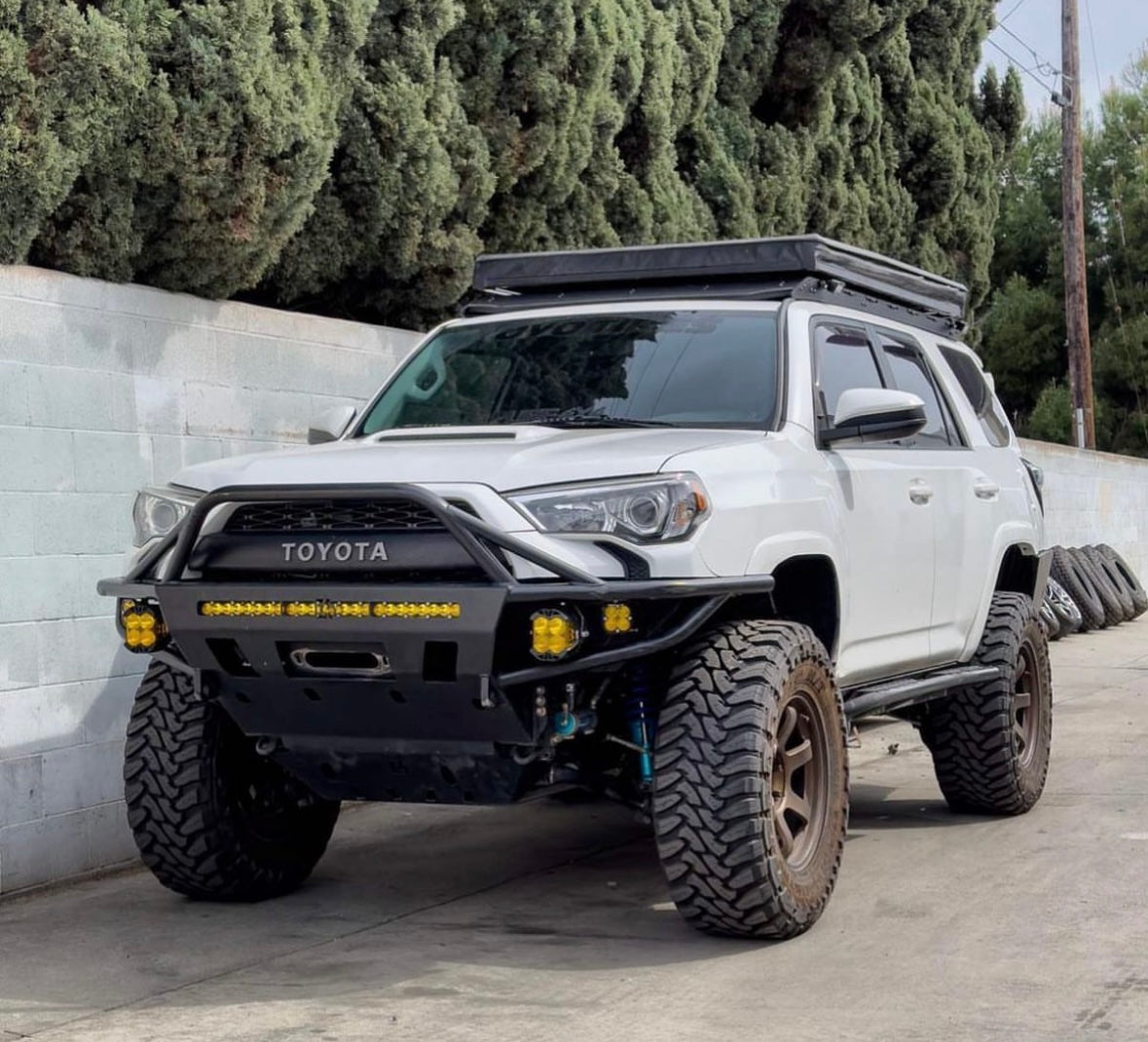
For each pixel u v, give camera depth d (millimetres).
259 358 7742
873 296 7430
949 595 7094
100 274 7031
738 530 5262
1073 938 5391
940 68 15578
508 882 6527
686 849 5172
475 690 5023
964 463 7457
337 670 5184
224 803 5938
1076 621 17609
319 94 7613
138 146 6895
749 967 5121
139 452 7035
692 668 5301
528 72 9164
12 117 6258
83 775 6750
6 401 6406
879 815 7754
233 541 5273
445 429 5891
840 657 6102
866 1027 4480
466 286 9141
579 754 5730
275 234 7629
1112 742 9781
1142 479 24594
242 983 5074
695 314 6488
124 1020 4707
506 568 4961
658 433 5695
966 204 15781
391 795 5734
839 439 6031
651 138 10805
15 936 5738
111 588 5457
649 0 10719
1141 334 39531
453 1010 4727
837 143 13609
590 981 5008
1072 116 28000
